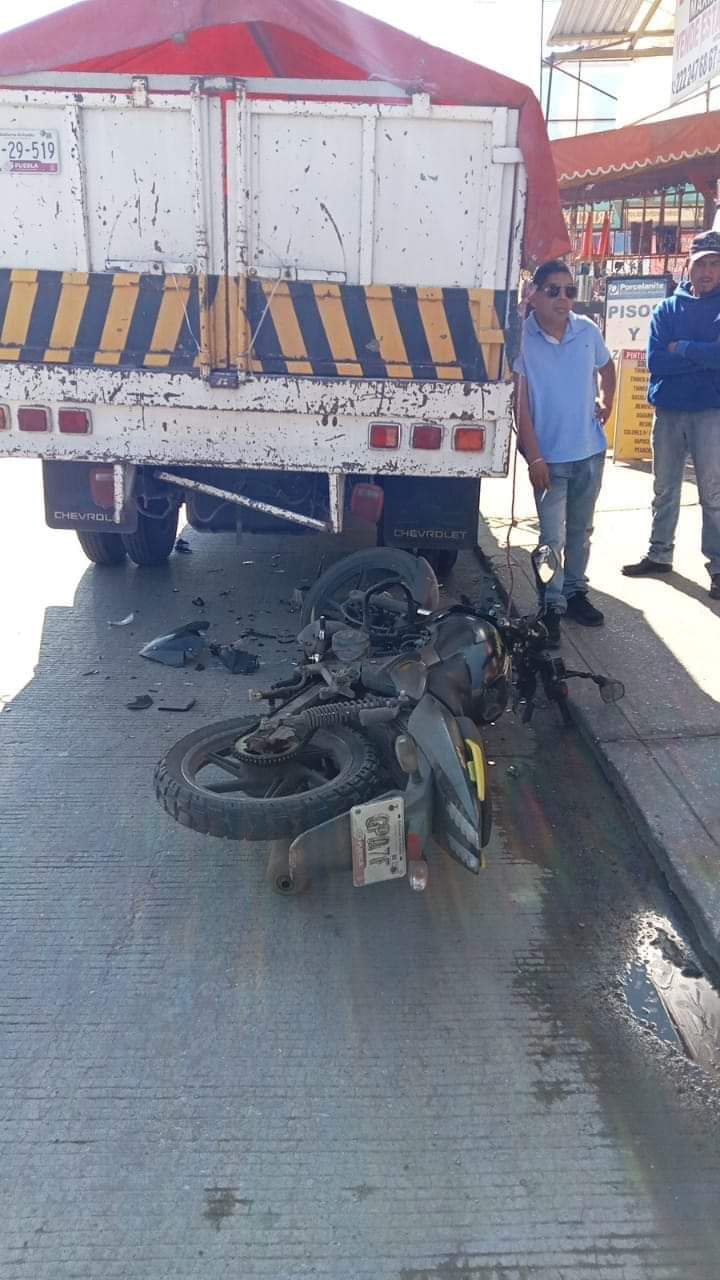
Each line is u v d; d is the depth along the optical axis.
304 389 4.78
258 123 4.49
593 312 14.04
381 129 4.50
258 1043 2.83
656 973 3.15
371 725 3.45
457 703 3.67
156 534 7.08
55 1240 2.24
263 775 3.51
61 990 3.03
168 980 3.08
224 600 6.67
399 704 3.47
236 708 5.00
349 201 4.59
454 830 3.18
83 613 6.38
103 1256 2.21
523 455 5.41
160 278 4.68
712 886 3.41
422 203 4.59
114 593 6.80
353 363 4.77
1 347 4.79
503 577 6.90
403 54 4.40
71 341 4.77
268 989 3.05
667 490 6.48
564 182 12.94
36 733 4.71
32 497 9.65
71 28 4.38
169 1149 2.48
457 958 3.21
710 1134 2.55
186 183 4.58
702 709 4.73
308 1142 2.51
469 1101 2.64
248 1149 2.48
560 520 5.56
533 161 4.50
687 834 3.73
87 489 5.22
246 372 4.76
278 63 5.52
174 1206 2.33
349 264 4.68
